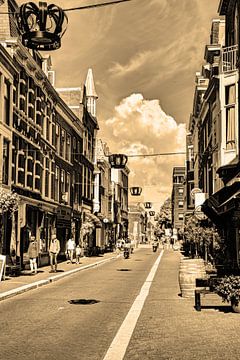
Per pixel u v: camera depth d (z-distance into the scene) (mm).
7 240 26297
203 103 42156
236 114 27844
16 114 27938
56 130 38281
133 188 34656
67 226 41281
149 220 162750
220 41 38438
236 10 28359
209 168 38938
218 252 29094
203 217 34688
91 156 54719
